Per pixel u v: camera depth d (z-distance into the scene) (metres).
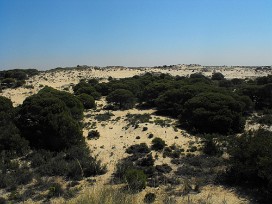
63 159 39.50
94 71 146.38
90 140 48.34
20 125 45.41
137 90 91.06
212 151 40.44
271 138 32.53
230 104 54.75
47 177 34.56
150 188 29.45
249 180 30.58
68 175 34.78
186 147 43.81
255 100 72.62
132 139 48.16
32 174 34.91
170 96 67.94
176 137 48.06
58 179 33.91
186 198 26.20
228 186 30.12
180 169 35.44
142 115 64.44
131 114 66.50
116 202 9.85
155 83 82.56
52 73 134.62
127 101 76.19
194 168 35.84
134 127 53.97
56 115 44.91
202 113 52.88
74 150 41.06
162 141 44.00
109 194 10.20
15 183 32.72
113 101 76.19
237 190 29.08
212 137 45.50
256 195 27.70
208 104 55.09
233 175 31.52
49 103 47.19
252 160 30.11
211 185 30.48
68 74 134.00
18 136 42.94
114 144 46.00
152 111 71.12
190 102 56.81
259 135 33.81
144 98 78.06
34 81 113.94
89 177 34.09
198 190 28.89
